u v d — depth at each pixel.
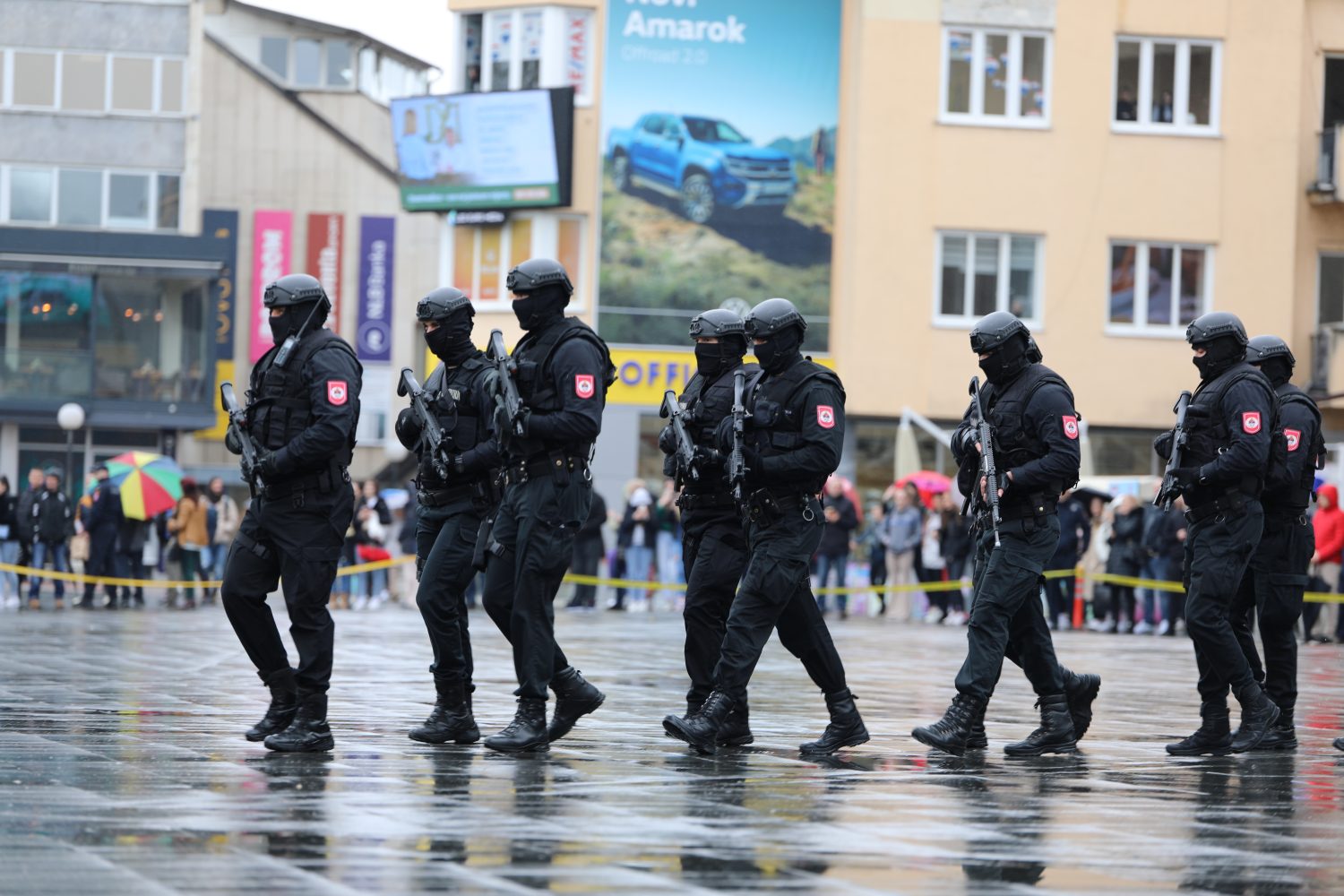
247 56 150.12
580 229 92.88
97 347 115.62
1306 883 15.18
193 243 116.88
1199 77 93.62
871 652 49.06
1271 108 93.50
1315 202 93.94
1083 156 92.69
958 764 23.36
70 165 118.38
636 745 24.77
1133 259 93.25
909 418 87.62
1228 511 25.52
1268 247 93.44
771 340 24.06
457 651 24.30
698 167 91.94
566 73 92.25
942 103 92.19
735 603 24.11
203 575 74.50
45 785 19.33
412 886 14.05
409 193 94.69
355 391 22.98
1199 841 17.19
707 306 92.00
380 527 71.81
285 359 22.95
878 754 24.41
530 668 23.48
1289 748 26.66
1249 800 20.28
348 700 30.84
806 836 16.91
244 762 21.67
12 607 73.06
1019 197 92.44
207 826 16.69
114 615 65.88
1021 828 17.77
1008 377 25.39
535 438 23.31
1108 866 15.74
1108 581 64.75
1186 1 92.81
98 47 118.56
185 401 116.25
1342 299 94.94
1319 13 94.44
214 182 136.50
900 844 16.59
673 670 40.22
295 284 23.09
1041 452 24.97
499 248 93.88
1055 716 25.12
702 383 25.70
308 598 22.78
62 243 115.19
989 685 24.72
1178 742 25.78
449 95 93.00
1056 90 92.62
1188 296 93.62
